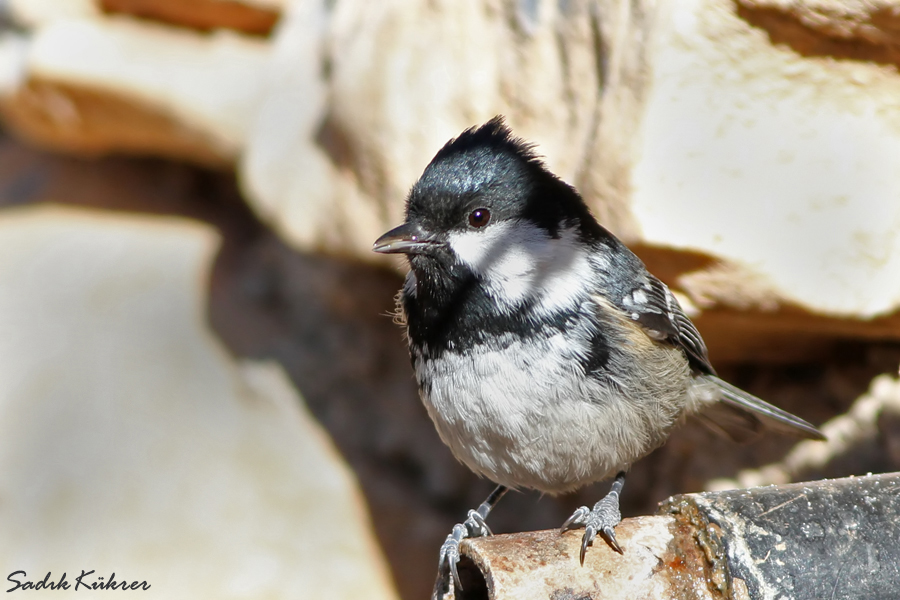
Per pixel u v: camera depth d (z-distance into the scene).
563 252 6.38
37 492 11.10
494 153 6.45
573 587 5.05
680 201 6.62
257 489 11.10
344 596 10.70
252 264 12.31
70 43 11.08
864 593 4.93
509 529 10.88
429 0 8.30
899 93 6.72
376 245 6.33
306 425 11.41
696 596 5.05
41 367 11.56
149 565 10.82
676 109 6.60
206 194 12.87
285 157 9.38
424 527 11.02
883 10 6.26
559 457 6.43
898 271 6.69
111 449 11.27
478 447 6.58
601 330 6.28
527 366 6.20
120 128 11.95
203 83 11.13
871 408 7.82
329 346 11.60
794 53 6.62
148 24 11.38
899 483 5.43
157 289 12.10
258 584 10.72
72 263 12.31
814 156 6.67
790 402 8.53
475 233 6.30
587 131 7.19
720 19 6.54
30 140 13.58
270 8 11.10
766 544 5.03
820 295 6.69
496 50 7.95
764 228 6.64
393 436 11.33
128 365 11.59
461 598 5.57
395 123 8.23
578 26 7.38
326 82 9.23
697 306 7.07
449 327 6.32
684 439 9.09
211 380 11.56
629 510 9.80
